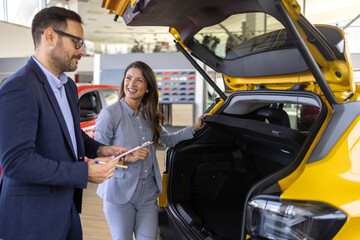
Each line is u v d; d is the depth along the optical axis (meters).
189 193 2.10
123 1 1.59
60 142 1.13
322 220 0.95
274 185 1.06
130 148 1.67
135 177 1.62
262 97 1.72
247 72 1.79
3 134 0.97
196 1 1.31
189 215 1.82
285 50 1.48
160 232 1.98
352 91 1.36
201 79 9.04
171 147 2.07
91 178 1.12
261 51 1.63
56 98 1.17
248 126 1.57
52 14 1.10
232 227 1.91
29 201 1.07
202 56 1.89
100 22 15.72
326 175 1.02
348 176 1.01
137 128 1.74
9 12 11.88
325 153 1.08
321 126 1.21
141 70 1.71
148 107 1.78
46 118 1.09
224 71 1.96
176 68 9.28
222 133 2.16
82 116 3.94
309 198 0.98
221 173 2.24
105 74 10.16
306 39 1.17
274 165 2.09
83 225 2.93
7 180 1.10
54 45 1.11
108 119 1.65
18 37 11.98
